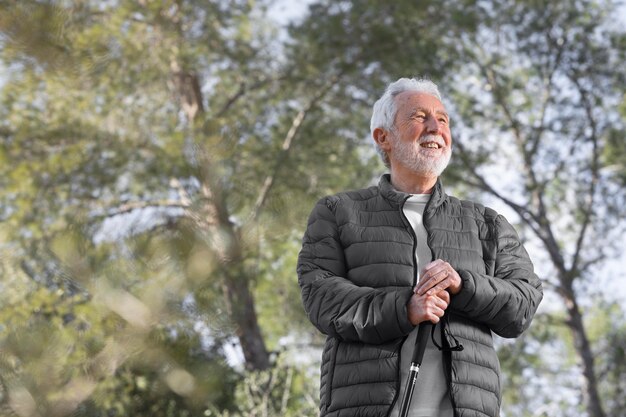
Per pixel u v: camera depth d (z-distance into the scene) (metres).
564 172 23.80
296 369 15.94
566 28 23.02
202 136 14.66
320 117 20.84
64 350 12.39
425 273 3.99
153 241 11.23
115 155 17.30
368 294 4.05
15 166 17.48
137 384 14.16
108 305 11.60
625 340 23.64
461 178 22.91
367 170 21.61
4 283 15.16
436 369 4.05
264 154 19.61
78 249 11.41
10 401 12.15
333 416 4.04
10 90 16.92
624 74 23.12
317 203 4.50
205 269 11.24
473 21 21.30
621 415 23.08
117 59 17.23
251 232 12.03
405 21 20.66
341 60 20.16
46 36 13.51
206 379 13.19
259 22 20.61
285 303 22.89
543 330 23.36
